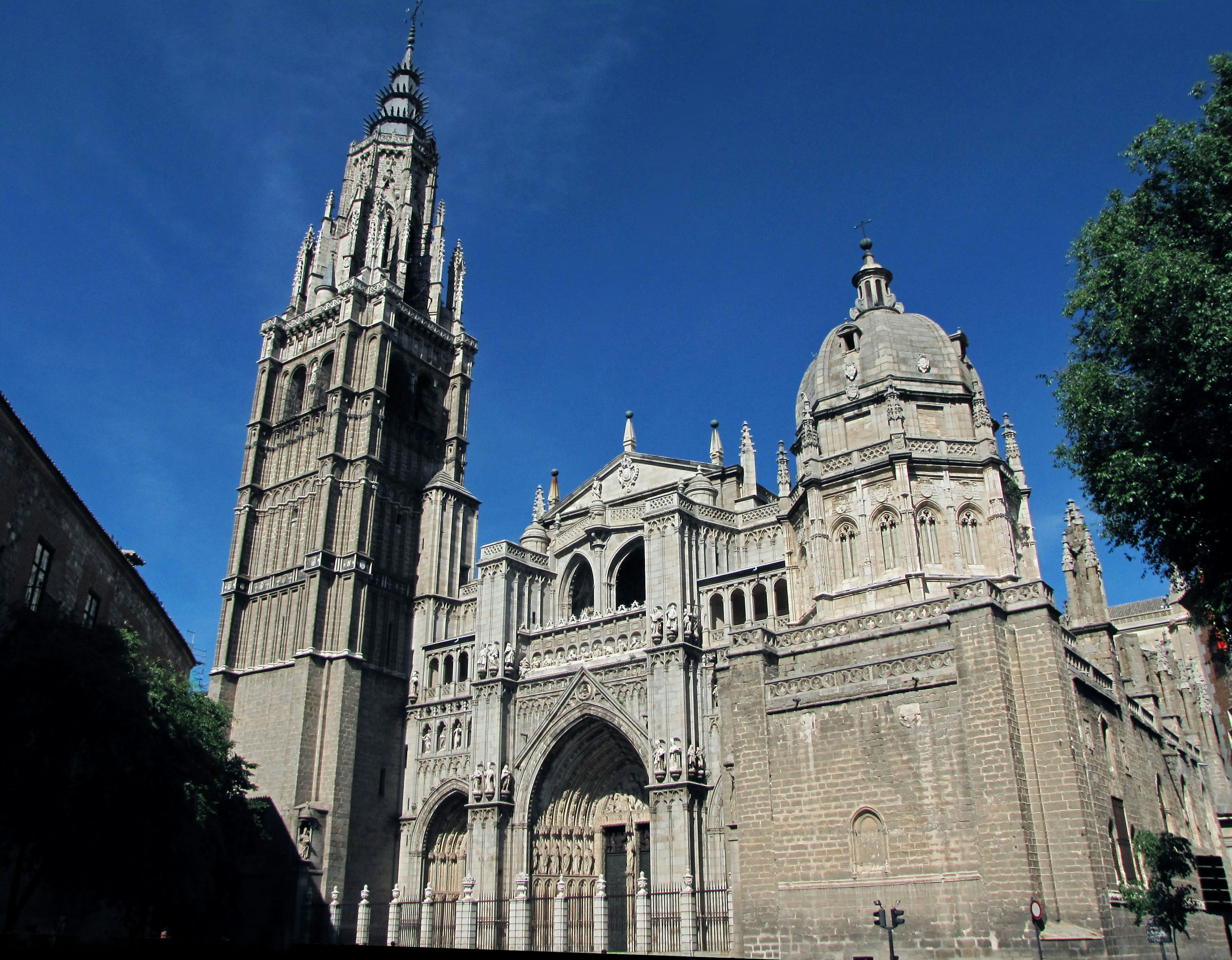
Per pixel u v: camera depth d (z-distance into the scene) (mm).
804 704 42531
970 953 35500
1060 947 34219
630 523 71562
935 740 38844
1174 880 45000
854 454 56562
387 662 78375
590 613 71750
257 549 85250
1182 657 86125
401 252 97062
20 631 36844
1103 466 31562
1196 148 30406
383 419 85938
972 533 53750
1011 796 36406
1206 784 63406
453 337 96625
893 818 38844
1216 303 28359
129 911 42312
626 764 64125
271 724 74438
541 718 65625
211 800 52719
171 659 64062
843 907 38781
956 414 57188
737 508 70938
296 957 11945
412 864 70375
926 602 41688
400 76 108875
